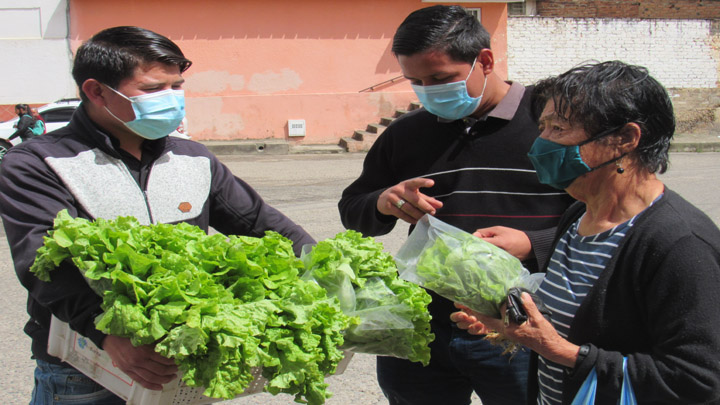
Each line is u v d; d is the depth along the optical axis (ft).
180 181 7.95
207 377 5.59
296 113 57.21
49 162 7.10
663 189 5.96
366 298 6.95
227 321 5.62
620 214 5.98
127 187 7.53
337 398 13.08
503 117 8.39
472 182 8.55
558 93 5.97
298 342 6.02
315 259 6.88
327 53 57.31
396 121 9.29
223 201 8.37
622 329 5.83
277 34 56.34
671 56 61.77
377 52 58.03
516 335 5.87
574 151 5.87
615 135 5.76
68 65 54.08
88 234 6.04
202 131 55.88
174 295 5.74
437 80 8.21
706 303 5.35
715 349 5.30
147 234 6.30
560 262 6.41
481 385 8.46
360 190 9.60
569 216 6.78
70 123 7.68
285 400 12.99
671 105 5.81
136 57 7.26
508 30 59.57
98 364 6.70
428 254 6.36
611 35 60.85
